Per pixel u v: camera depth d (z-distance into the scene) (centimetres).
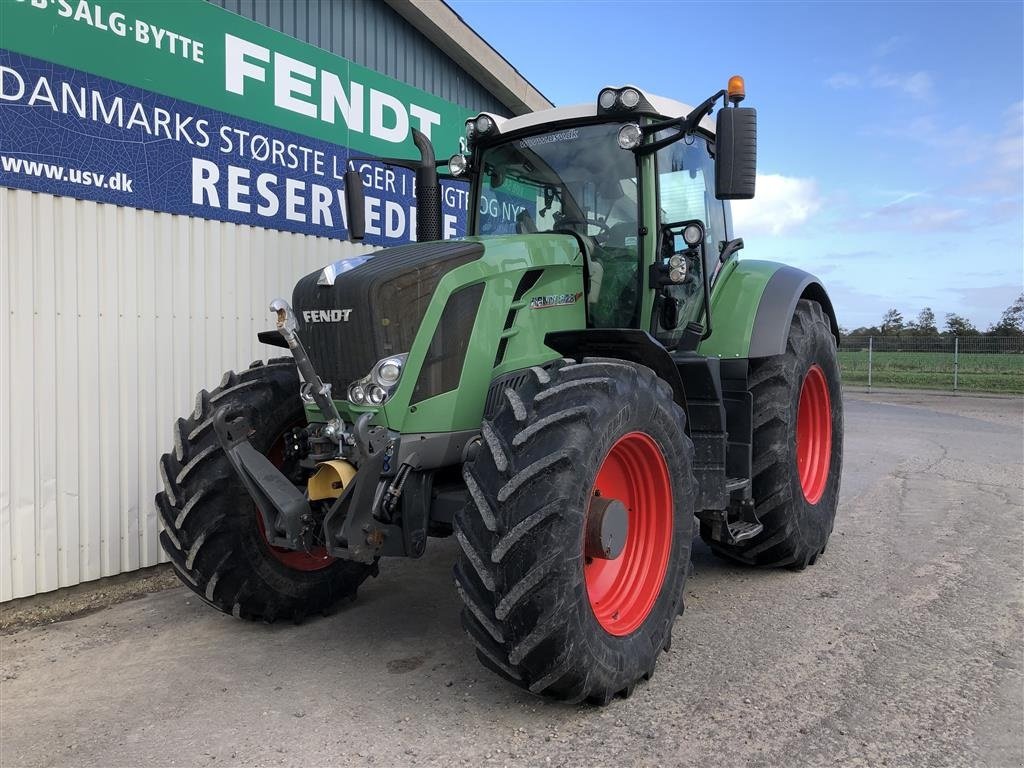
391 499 289
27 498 406
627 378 297
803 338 447
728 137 312
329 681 312
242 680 315
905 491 662
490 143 418
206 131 491
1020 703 283
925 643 338
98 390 436
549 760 248
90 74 426
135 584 449
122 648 354
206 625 381
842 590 413
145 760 254
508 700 292
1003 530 529
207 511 341
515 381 328
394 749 257
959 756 249
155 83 459
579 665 263
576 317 366
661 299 382
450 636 361
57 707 295
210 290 496
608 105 358
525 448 267
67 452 422
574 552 262
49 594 418
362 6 627
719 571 456
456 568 272
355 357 292
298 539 300
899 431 1080
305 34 571
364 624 378
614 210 380
